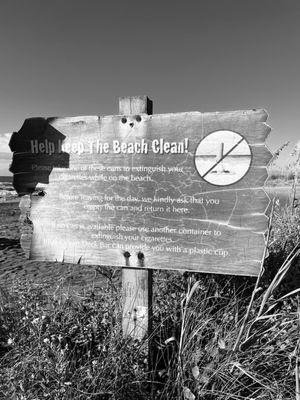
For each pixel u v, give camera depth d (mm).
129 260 912
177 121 851
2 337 993
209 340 856
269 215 808
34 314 993
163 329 942
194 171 849
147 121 873
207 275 1091
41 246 985
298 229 1336
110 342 833
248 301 1000
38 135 964
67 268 1784
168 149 862
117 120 896
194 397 688
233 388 725
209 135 832
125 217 907
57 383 729
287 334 787
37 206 979
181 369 750
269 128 791
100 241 933
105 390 737
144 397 762
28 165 980
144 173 884
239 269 835
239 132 811
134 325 917
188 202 858
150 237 892
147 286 920
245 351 749
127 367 788
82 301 1077
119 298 983
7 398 730
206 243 854
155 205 882
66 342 909
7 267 1840
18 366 817
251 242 822
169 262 882
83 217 942
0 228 3057
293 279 1064
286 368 796
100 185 922
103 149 912
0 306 1071
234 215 829
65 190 953
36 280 1578
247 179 814
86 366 806
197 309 937
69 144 940
